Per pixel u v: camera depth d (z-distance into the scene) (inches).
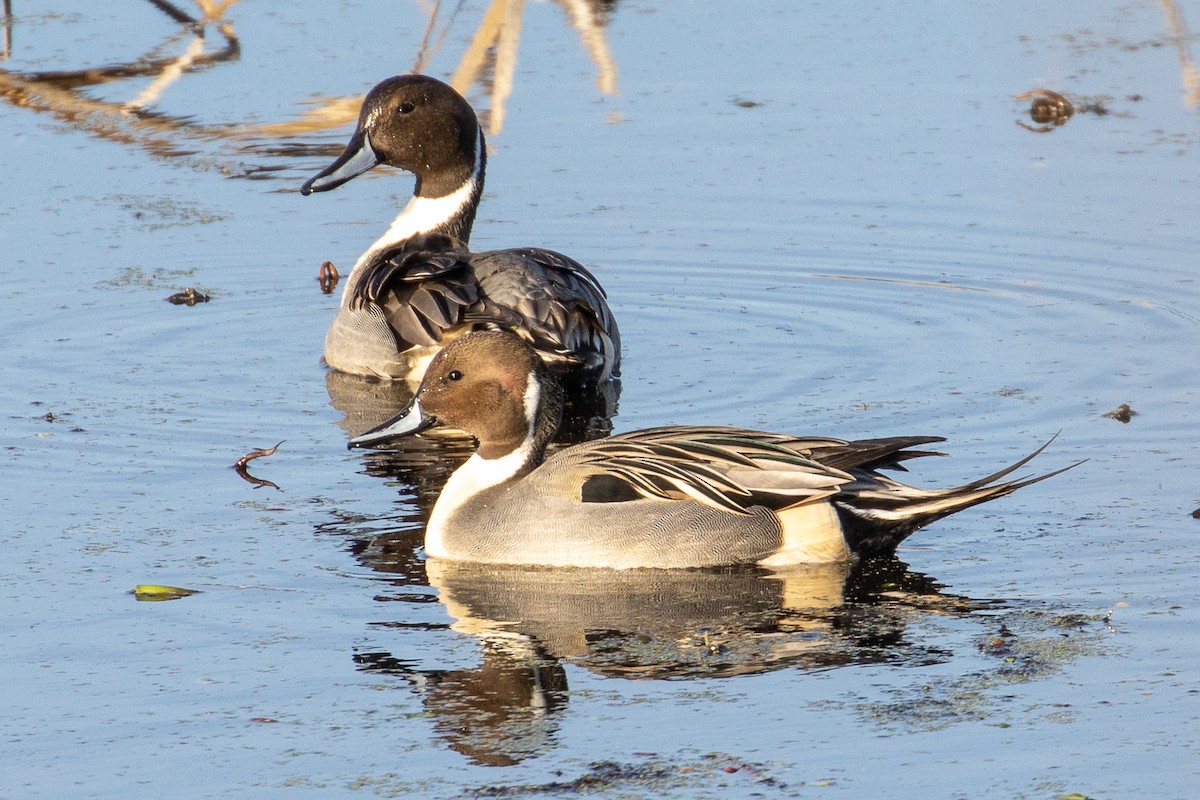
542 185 779.4
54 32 974.4
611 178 786.8
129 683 352.5
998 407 528.4
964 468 476.7
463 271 596.4
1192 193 741.3
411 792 306.3
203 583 405.1
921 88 892.0
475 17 997.8
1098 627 373.1
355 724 333.4
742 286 677.3
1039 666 353.1
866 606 391.2
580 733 328.5
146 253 701.3
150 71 915.4
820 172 789.2
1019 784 304.5
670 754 318.3
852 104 871.1
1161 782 304.0
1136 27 987.3
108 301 650.8
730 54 951.6
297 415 542.9
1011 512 444.8
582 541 421.7
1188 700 335.9
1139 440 493.7
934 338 608.7
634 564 420.8
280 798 305.3
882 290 665.6
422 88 668.7
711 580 412.5
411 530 444.5
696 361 591.5
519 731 329.4
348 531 442.3
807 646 368.5
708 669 357.1
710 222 740.0
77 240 711.7
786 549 420.8
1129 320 616.4
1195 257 674.2
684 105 874.8
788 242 718.5
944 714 332.5
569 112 866.8
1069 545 421.7
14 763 319.0
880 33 987.3
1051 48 951.6
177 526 442.9
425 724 333.4
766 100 880.3
